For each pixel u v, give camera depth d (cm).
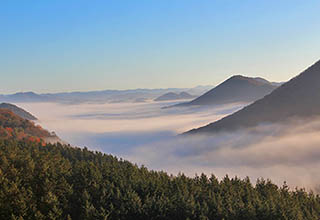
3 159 8600
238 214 7262
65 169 9400
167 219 7219
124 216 7056
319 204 9038
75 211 7056
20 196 6544
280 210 7488
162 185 9019
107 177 9162
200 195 8800
